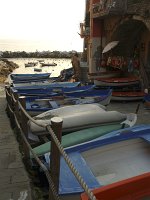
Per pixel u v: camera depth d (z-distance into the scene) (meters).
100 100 13.25
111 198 3.65
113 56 20.39
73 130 9.07
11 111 11.20
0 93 18.95
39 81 20.41
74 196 4.77
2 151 8.27
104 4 18.42
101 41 21.20
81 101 13.12
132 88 17.64
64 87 16.16
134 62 18.56
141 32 18.16
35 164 6.82
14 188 6.18
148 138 6.76
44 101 13.02
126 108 15.05
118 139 6.70
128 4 16.98
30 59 90.56
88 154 6.34
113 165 6.32
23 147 7.75
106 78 18.67
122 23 17.81
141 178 3.81
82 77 22.86
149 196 3.85
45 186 6.46
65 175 5.22
